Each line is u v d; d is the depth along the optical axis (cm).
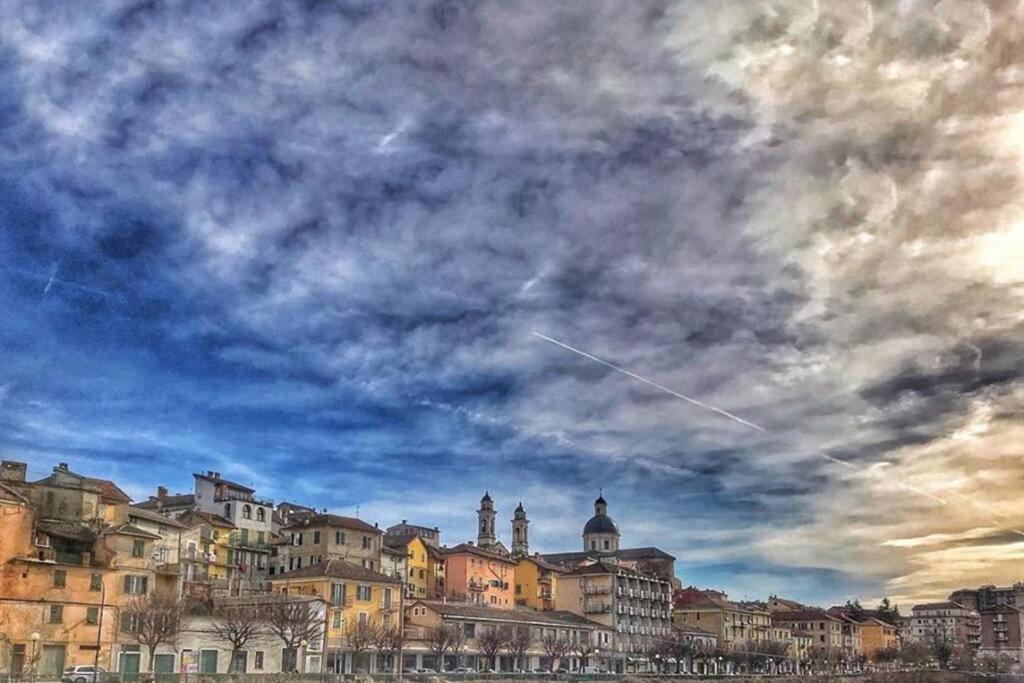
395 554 19675
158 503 18775
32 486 13312
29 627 11125
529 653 18450
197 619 12481
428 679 12756
